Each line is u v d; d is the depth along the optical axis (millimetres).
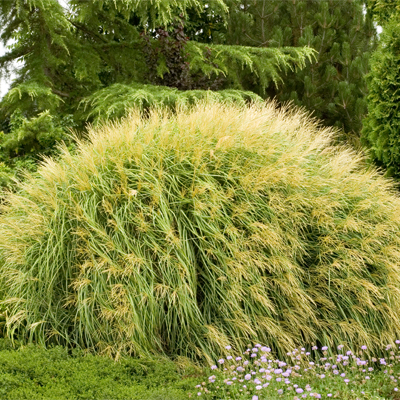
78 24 11328
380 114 7012
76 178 4758
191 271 4293
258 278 4430
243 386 3619
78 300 4098
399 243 5137
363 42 11352
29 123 8016
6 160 8305
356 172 6066
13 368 3535
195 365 4020
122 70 11891
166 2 9680
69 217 4594
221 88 11836
